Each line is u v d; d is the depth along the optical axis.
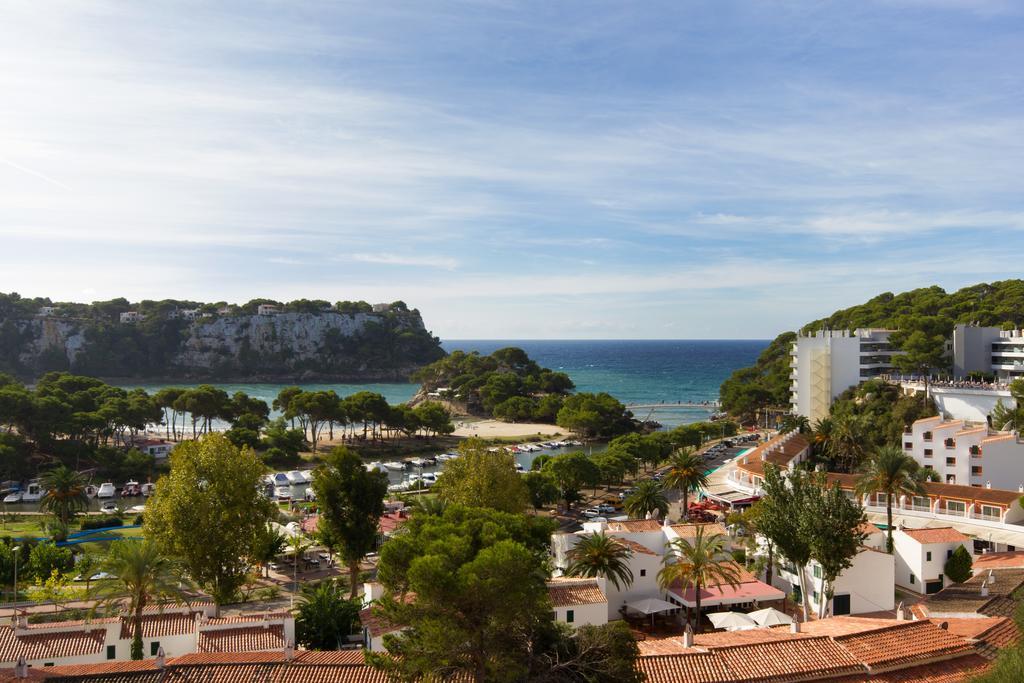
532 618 32.88
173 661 43.22
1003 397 132.50
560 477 118.19
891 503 77.38
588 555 59.38
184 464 66.38
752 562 71.19
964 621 49.34
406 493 129.38
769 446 127.88
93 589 56.50
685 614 61.16
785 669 40.06
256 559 70.94
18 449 145.25
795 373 183.50
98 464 154.62
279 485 145.50
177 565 60.84
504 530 35.50
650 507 94.25
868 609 62.47
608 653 34.66
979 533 76.38
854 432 122.56
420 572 29.20
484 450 81.44
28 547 78.31
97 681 38.56
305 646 55.00
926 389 146.00
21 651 46.34
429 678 31.30
